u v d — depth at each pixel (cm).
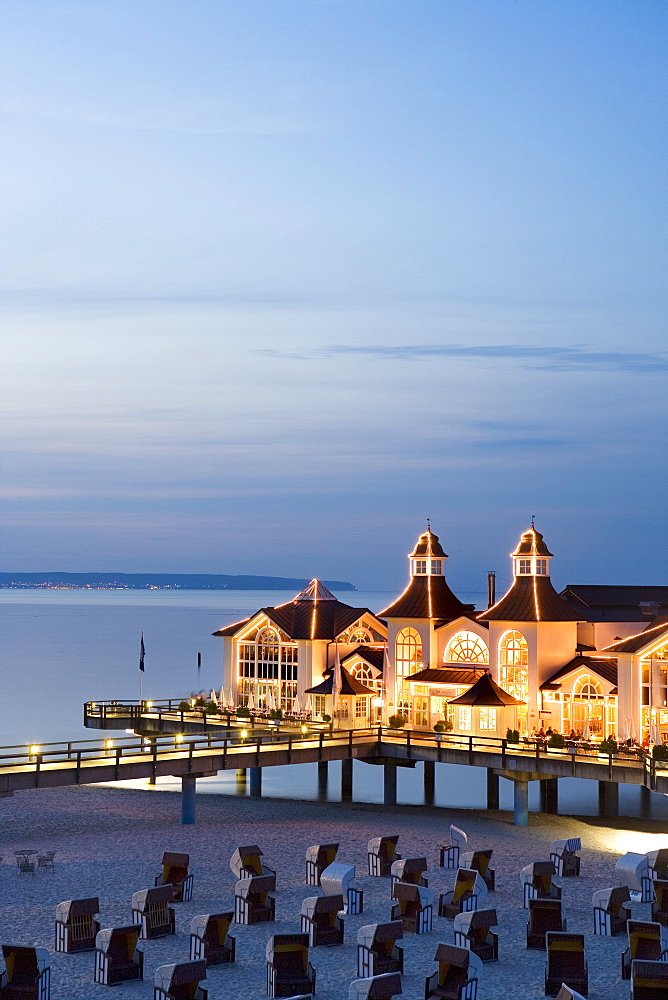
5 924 4122
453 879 4853
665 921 4209
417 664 7556
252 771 7375
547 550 7262
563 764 6062
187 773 5959
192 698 8669
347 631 7931
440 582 7738
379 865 4862
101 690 14012
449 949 3444
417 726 7462
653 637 6438
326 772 8125
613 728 6738
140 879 4747
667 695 6359
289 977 3509
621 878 4578
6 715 11494
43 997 3362
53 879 4744
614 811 6788
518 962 3850
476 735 7038
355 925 4188
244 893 4188
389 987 3300
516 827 6241
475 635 7406
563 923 4016
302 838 5684
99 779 5641
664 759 5822
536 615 7062
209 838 5647
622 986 3631
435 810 6912
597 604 7544
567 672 6888
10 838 5631
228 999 3462
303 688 7881
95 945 3672
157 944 3947
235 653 8269
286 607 8156
